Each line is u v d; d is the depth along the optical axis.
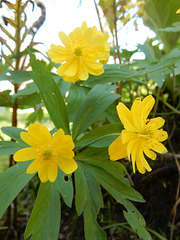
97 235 0.07
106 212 0.12
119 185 0.07
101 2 0.11
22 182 0.07
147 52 0.14
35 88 0.09
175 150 0.14
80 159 0.08
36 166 0.06
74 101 0.10
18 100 0.11
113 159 0.06
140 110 0.07
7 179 0.07
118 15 0.12
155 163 0.13
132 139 0.06
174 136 0.14
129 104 0.15
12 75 0.10
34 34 0.10
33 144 0.06
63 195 0.07
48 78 0.07
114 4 0.11
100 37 0.08
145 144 0.07
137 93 0.16
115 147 0.06
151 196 0.12
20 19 0.09
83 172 0.08
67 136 0.06
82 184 0.07
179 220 0.11
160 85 0.11
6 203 0.06
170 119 0.15
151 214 0.12
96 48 0.08
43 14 0.10
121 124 0.08
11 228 0.12
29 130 0.06
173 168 0.12
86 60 0.08
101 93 0.09
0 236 0.11
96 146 0.08
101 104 0.09
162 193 0.12
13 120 0.11
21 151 0.06
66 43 0.08
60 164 0.06
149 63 0.13
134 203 0.12
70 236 0.11
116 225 0.11
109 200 0.12
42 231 0.06
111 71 0.10
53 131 0.10
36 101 0.11
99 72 0.08
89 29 0.08
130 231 0.11
